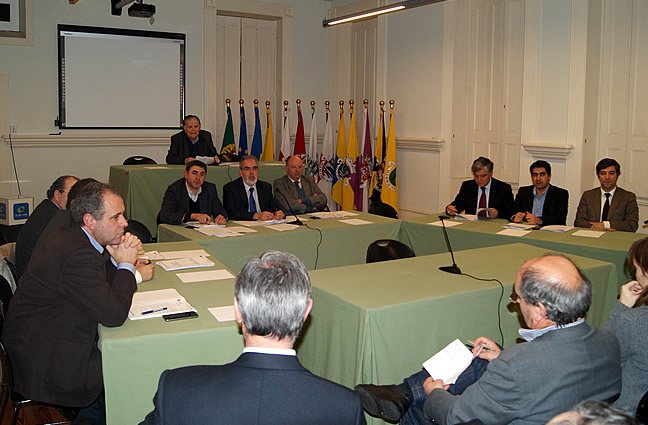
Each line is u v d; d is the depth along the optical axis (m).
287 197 5.47
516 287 1.91
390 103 7.58
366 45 8.03
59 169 7.06
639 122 5.60
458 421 1.83
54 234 2.38
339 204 8.15
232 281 2.83
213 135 7.93
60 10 6.90
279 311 1.41
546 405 1.72
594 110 5.83
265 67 8.45
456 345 2.21
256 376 1.36
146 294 2.58
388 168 7.43
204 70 7.79
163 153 7.64
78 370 2.29
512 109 6.53
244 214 4.79
